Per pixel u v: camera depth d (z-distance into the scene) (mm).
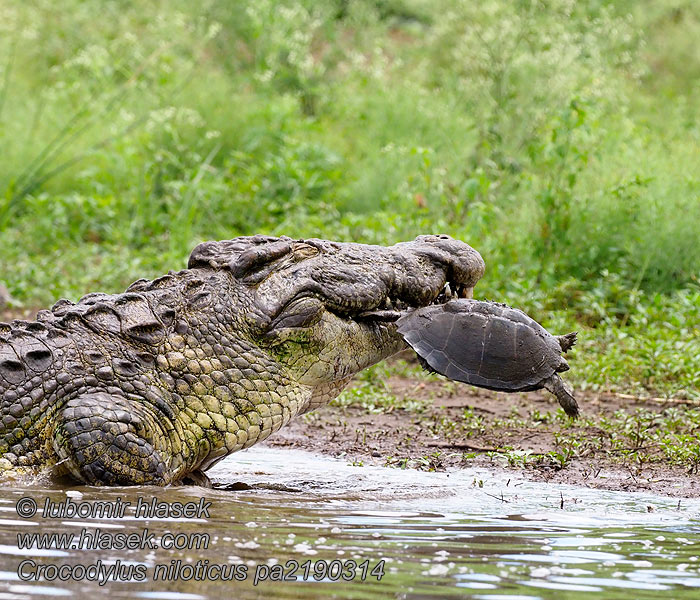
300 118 60719
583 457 23906
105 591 11711
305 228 44938
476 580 12516
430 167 47812
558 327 35406
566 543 14766
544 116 47500
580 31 55531
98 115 58094
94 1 70625
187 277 19125
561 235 40938
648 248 40188
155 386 18109
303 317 18609
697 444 24266
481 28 52812
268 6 65875
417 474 21750
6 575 12180
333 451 24984
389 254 19547
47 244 50312
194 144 55625
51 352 17891
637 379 31875
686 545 14891
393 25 78000
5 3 67812
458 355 18109
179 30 63938
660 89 62406
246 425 18594
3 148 55719
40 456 17562
